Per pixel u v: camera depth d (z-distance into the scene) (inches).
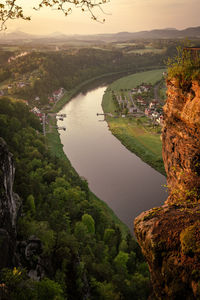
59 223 1841.8
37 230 1432.1
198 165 496.4
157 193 2842.0
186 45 522.9
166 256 304.0
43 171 2637.8
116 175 3213.6
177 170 561.0
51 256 1348.4
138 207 2615.7
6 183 1191.6
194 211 337.7
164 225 331.6
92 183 3041.3
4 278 887.7
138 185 2992.1
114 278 1425.9
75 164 3516.2
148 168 3385.8
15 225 1267.2
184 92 513.3
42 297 1010.7
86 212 2133.4
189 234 292.2
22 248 1253.1
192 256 279.7
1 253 930.7
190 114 490.0
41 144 3408.0
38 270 1198.3
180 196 528.1
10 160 1298.0
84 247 1667.1
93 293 1339.8
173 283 287.3
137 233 356.2
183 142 525.7
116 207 2613.2
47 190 2257.6
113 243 1854.1
